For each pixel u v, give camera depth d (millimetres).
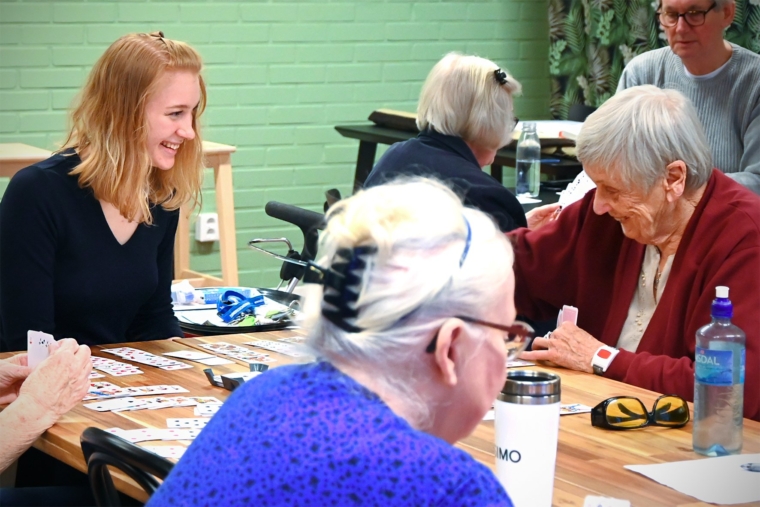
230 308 2623
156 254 2533
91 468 1365
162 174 2527
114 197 2348
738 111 3625
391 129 4758
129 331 2611
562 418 1790
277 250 5445
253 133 5316
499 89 2820
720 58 3623
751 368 1882
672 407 1754
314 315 1023
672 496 1420
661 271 2168
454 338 997
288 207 2430
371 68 5539
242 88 5242
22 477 2273
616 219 2148
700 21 3545
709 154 2061
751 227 2006
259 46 5234
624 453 1612
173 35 5027
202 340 2402
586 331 2334
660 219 2090
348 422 945
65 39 4777
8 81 4703
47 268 2326
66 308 2385
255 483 927
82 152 2393
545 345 2170
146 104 2330
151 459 1273
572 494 1420
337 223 1030
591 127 2053
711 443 1614
